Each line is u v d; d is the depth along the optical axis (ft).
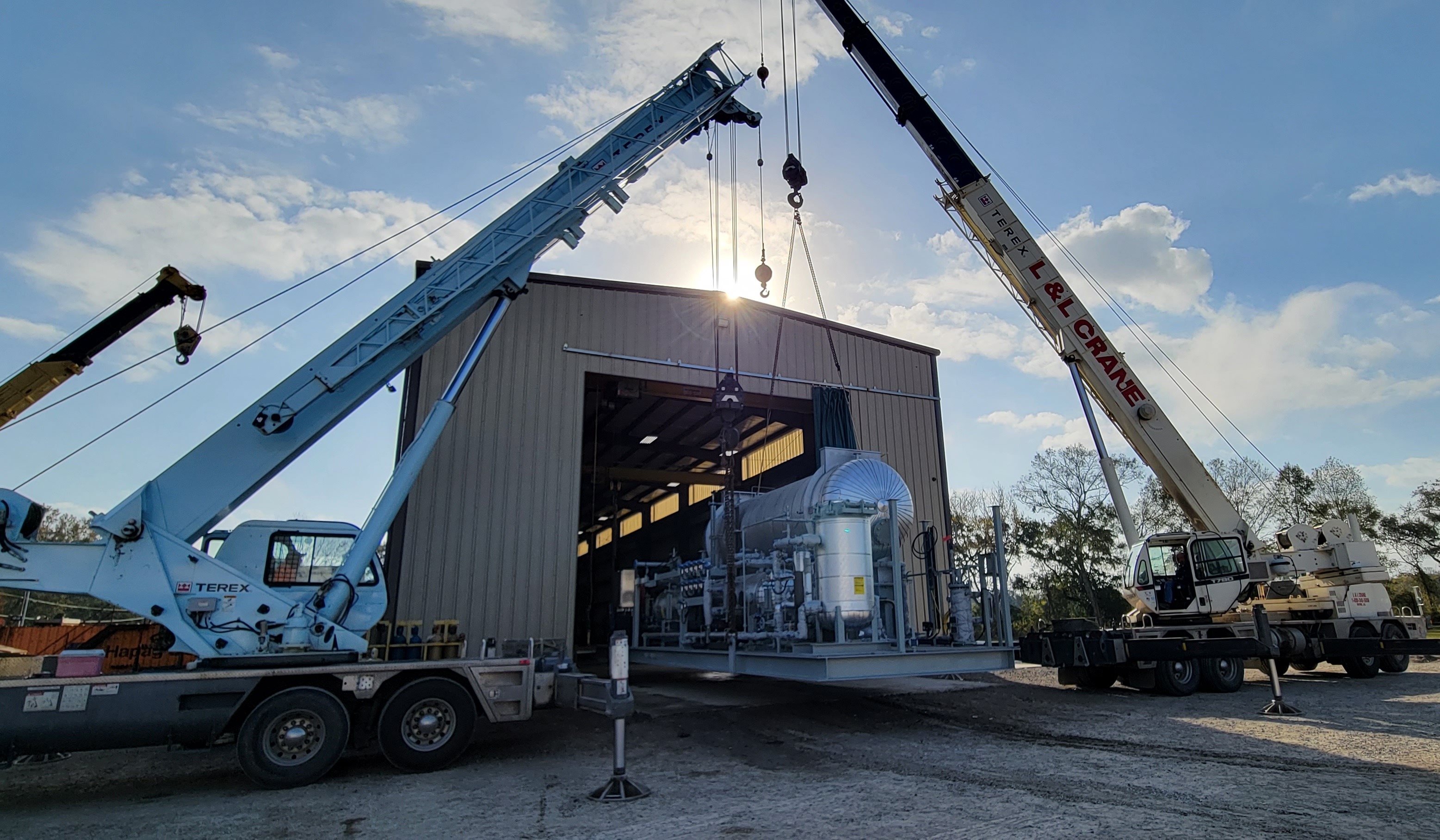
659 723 37.76
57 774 28.02
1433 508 137.39
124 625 38.99
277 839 19.31
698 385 61.77
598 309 59.36
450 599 50.08
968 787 23.07
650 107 43.42
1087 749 29.19
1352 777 23.36
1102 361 53.83
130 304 33.68
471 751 30.94
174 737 24.76
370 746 31.91
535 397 55.67
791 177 52.60
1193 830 17.99
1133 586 53.67
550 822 20.15
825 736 33.83
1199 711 39.04
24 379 32.19
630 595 53.47
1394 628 57.31
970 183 55.31
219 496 30.01
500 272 38.45
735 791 23.41
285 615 28.30
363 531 31.89
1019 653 49.60
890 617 39.96
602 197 41.60
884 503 40.65
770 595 40.09
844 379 69.10
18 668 24.95
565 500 54.85
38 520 27.25
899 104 56.18
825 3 57.00
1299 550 58.65
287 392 32.07
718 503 56.54
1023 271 54.65
